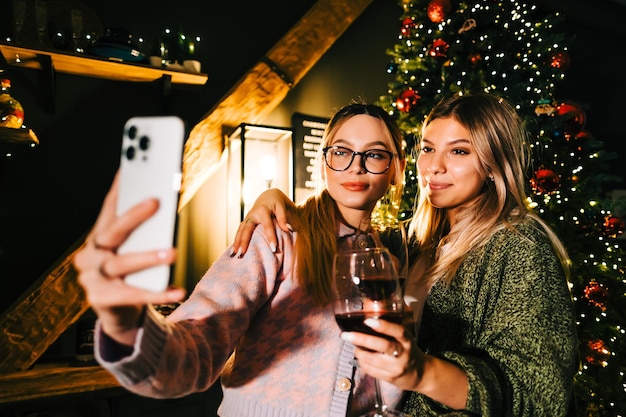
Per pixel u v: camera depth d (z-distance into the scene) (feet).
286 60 10.64
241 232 4.08
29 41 7.96
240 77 10.48
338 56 11.77
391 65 11.23
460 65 10.73
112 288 2.01
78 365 7.44
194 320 3.40
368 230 4.83
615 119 18.25
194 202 9.74
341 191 4.57
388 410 3.61
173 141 2.12
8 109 7.19
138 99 9.32
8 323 7.66
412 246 5.36
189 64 9.04
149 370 2.56
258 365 4.04
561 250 4.24
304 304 4.09
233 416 4.06
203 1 10.13
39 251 8.33
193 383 3.00
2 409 6.73
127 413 7.84
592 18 16.98
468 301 4.09
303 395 3.92
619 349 11.35
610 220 11.47
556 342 3.40
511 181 4.41
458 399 3.09
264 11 10.88
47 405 7.02
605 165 12.17
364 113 4.69
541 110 10.77
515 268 3.85
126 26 9.30
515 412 3.19
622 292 11.71
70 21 8.32
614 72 18.29
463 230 4.44
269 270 3.98
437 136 4.68
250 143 10.11
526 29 11.76
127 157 2.15
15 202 8.19
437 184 4.62
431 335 4.30
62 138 8.62
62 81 8.68
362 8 11.82
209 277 3.82
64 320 8.03
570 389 3.35
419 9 11.84
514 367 3.31
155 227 2.08
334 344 4.02
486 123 4.46
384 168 4.62
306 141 11.02
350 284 3.10
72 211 8.62
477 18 10.99
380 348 2.74
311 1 11.55
